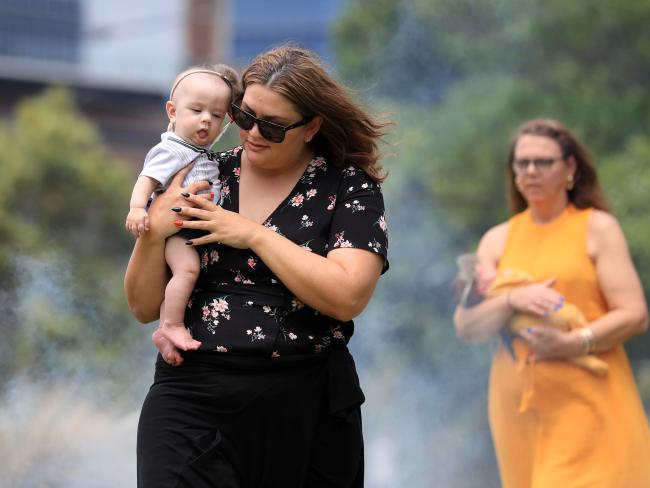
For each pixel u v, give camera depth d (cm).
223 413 864
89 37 8156
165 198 881
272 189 901
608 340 1266
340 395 888
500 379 1341
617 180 4303
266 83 854
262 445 877
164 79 8219
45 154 6003
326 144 913
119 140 8138
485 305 1326
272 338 862
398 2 5647
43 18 7994
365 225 879
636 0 4638
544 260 1323
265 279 869
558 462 1263
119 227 6106
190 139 904
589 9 4766
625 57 4888
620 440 1257
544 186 1328
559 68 4953
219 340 862
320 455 896
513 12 5047
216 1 8388
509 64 5100
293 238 882
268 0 8425
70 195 6031
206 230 884
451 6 5128
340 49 5859
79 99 8044
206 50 8400
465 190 4838
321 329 884
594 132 4712
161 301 910
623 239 1302
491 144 4847
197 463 852
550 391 1280
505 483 1343
